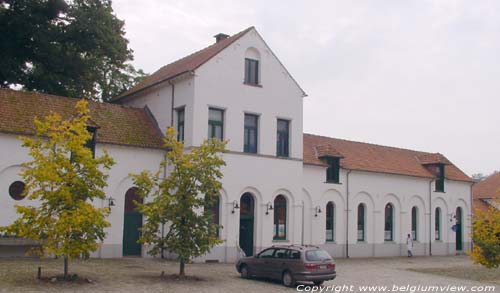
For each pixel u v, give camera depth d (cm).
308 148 3853
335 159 3862
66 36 3603
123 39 3962
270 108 3312
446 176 4666
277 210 3338
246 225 3195
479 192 5578
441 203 4628
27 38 3500
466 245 4794
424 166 4634
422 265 3491
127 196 2944
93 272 2244
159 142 3092
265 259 2288
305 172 3675
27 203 2586
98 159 1994
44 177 1858
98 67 3872
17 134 2597
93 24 3634
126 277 2156
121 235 2873
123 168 2908
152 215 2155
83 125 2000
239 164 3123
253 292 1991
